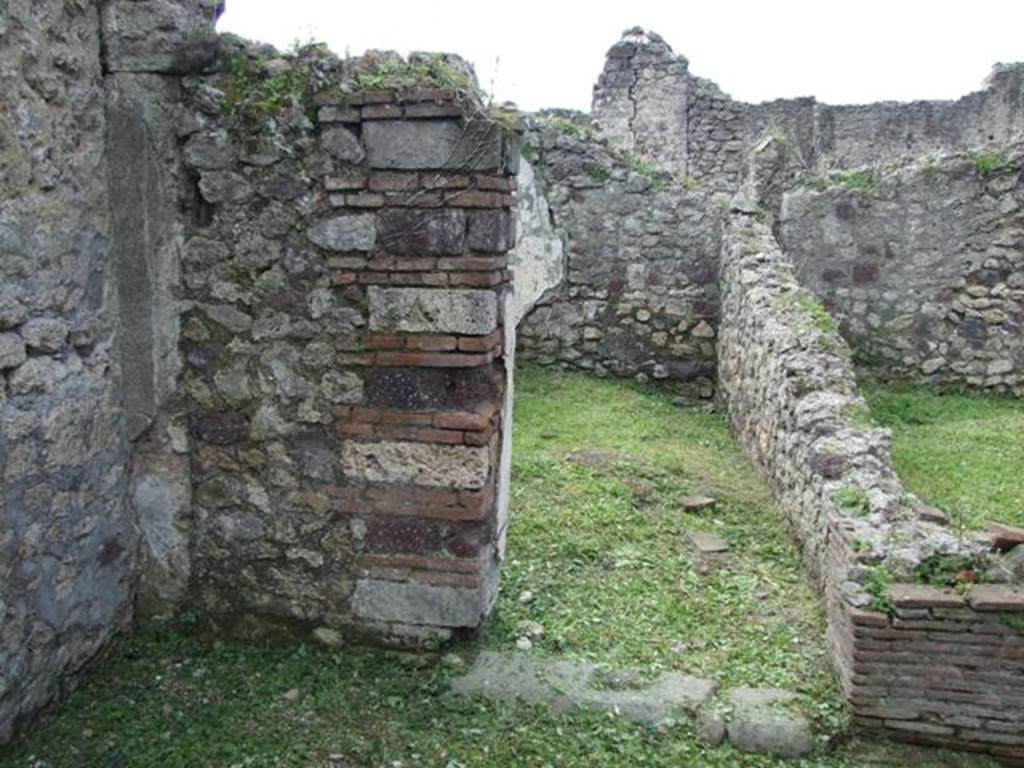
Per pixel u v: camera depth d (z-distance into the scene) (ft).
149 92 11.32
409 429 11.48
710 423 25.77
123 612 12.23
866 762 10.50
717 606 13.98
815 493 14.84
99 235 11.34
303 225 11.37
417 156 10.94
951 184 28.40
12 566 9.90
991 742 10.63
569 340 29.37
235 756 9.95
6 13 9.41
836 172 31.19
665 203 28.14
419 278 11.20
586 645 12.48
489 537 12.09
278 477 11.94
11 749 9.98
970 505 18.31
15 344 9.76
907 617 10.62
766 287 22.56
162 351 11.87
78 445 10.98
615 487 18.43
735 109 45.37
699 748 10.50
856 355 29.89
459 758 10.06
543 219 28.78
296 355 11.66
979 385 28.94
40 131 10.07
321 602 12.10
